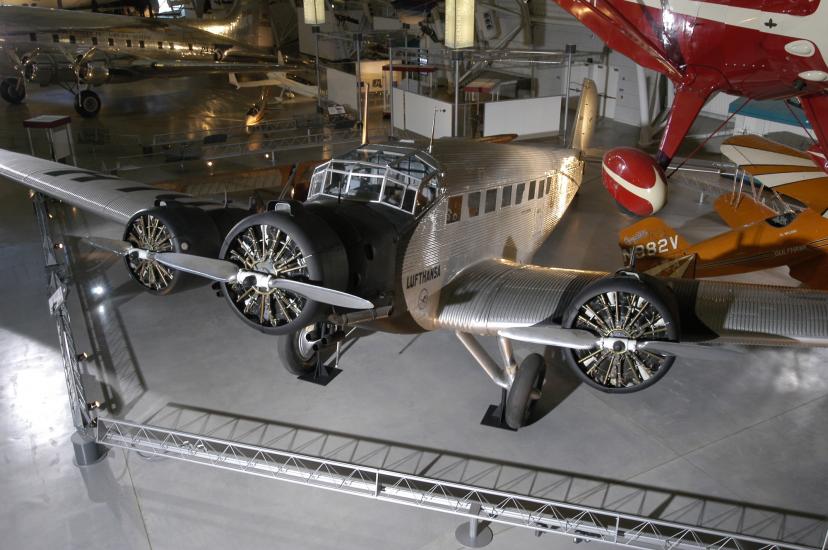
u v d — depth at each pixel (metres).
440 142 9.58
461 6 14.36
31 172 12.34
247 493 7.66
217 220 9.19
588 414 9.09
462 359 10.44
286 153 20.52
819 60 9.52
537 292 8.77
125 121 25.73
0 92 27.47
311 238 6.71
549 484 7.76
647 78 23.38
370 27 32.59
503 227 10.18
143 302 12.03
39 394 9.39
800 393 9.61
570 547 6.94
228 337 10.97
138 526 7.12
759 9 9.49
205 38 29.67
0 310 11.63
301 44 34.34
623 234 12.16
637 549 6.67
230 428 8.70
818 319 7.80
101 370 9.98
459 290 9.05
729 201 13.92
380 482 7.56
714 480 7.84
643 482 7.80
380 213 8.00
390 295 7.85
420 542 6.98
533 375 8.34
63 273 12.04
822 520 7.23
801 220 11.62
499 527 7.20
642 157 10.51
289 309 7.09
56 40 25.84
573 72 25.89
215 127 24.69
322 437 8.56
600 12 10.97
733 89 10.78
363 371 10.05
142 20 28.61
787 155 13.30
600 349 7.22
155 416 8.92
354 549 6.88
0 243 14.31
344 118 23.41
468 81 21.98
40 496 7.52
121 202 10.99
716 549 6.33
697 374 10.05
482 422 8.89
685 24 10.20
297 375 9.89
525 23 27.11
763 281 13.08
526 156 10.74
